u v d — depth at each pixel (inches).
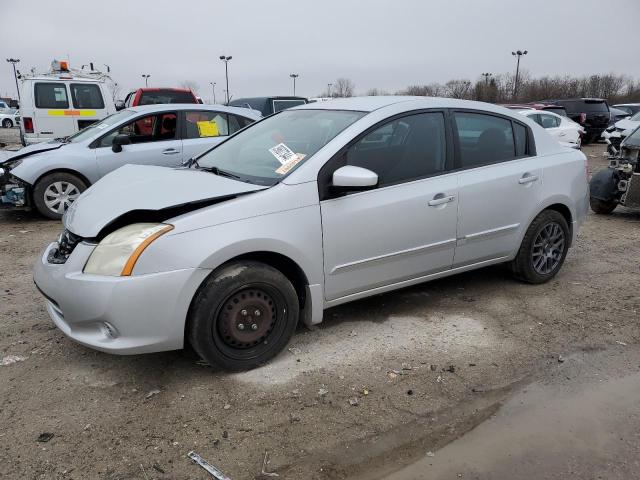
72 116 452.1
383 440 110.2
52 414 116.0
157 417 115.7
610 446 109.6
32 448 105.1
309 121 161.2
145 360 138.8
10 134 1105.4
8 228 282.4
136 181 141.8
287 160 142.8
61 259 130.3
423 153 157.5
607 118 905.5
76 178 299.3
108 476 98.5
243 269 126.1
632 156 312.5
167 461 102.7
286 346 140.5
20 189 293.6
